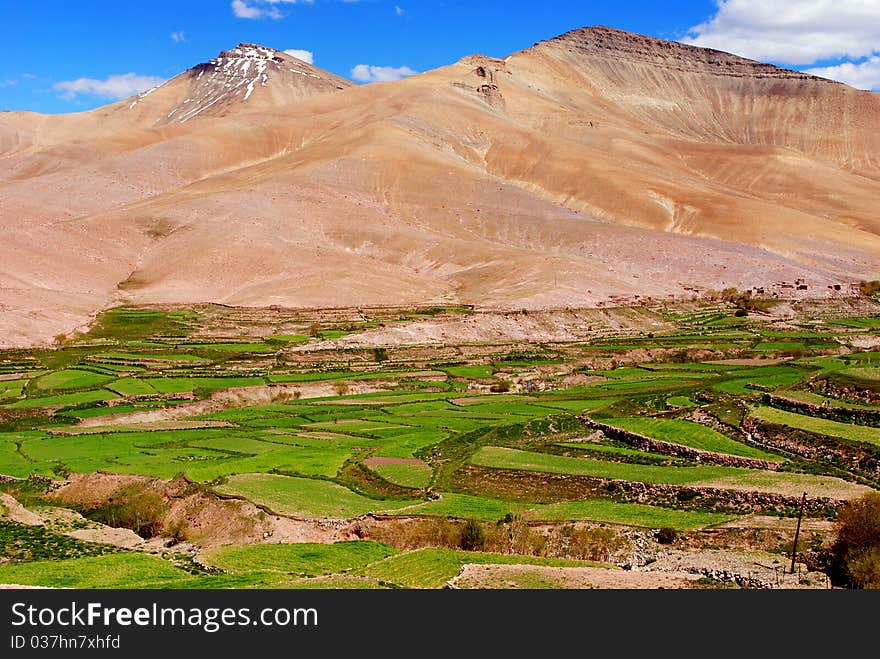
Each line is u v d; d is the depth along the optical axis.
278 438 79.19
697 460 63.59
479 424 81.56
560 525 50.59
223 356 126.88
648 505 54.75
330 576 40.75
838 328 150.88
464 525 51.25
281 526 53.97
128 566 45.84
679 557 44.53
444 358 128.38
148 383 109.00
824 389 77.12
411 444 74.06
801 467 60.03
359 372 116.94
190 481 63.41
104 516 62.78
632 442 69.31
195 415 96.44
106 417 94.31
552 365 122.25
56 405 98.50
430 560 42.78
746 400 78.00
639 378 104.94
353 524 53.69
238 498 58.19
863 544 40.78
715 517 51.25
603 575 39.56
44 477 69.50
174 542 56.69
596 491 58.22
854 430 65.06
